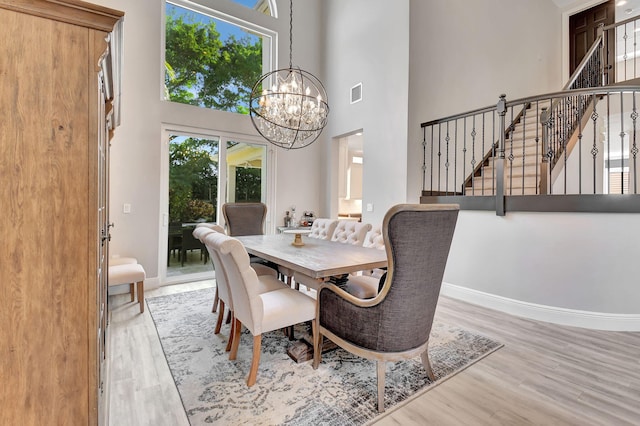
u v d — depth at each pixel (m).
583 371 2.14
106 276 2.19
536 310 3.10
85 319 1.07
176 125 4.30
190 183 4.47
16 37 0.95
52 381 1.03
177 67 4.45
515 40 5.83
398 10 4.31
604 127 5.62
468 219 3.63
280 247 2.95
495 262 3.39
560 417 1.68
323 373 2.11
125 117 3.91
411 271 1.71
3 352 0.97
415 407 1.76
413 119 4.21
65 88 1.02
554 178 4.35
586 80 5.63
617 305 2.83
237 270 1.95
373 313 1.79
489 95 5.32
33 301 1.00
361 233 3.37
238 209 4.25
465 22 4.93
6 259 0.96
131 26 3.93
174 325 2.91
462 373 2.12
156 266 4.15
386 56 4.50
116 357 2.31
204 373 2.10
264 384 1.98
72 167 1.04
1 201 0.95
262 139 5.10
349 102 5.17
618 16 6.48
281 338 2.68
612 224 2.83
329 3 5.63
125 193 3.92
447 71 4.65
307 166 5.67
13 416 0.99
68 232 1.04
